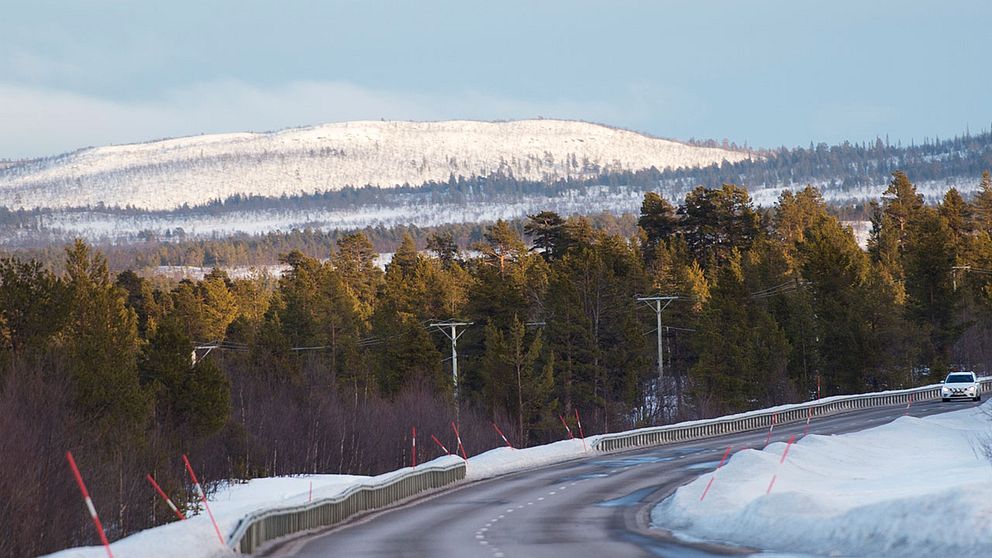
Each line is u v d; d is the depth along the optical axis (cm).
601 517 12244
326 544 10144
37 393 16162
